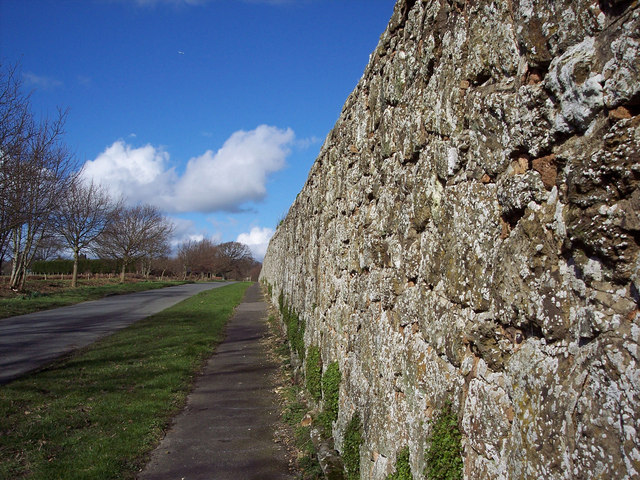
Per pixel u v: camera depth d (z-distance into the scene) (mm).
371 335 4094
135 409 7152
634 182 1365
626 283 1390
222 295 29922
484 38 2260
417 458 2805
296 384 8367
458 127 2504
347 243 5332
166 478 5062
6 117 14820
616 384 1344
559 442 1559
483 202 2225
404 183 3355
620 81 1416
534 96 1798
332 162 6469
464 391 2334
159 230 45750
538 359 1748
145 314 19172
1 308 19297
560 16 1692
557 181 1712
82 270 53188
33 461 5332
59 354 11016
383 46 4000
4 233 18672
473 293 2242
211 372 9750
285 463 5375
